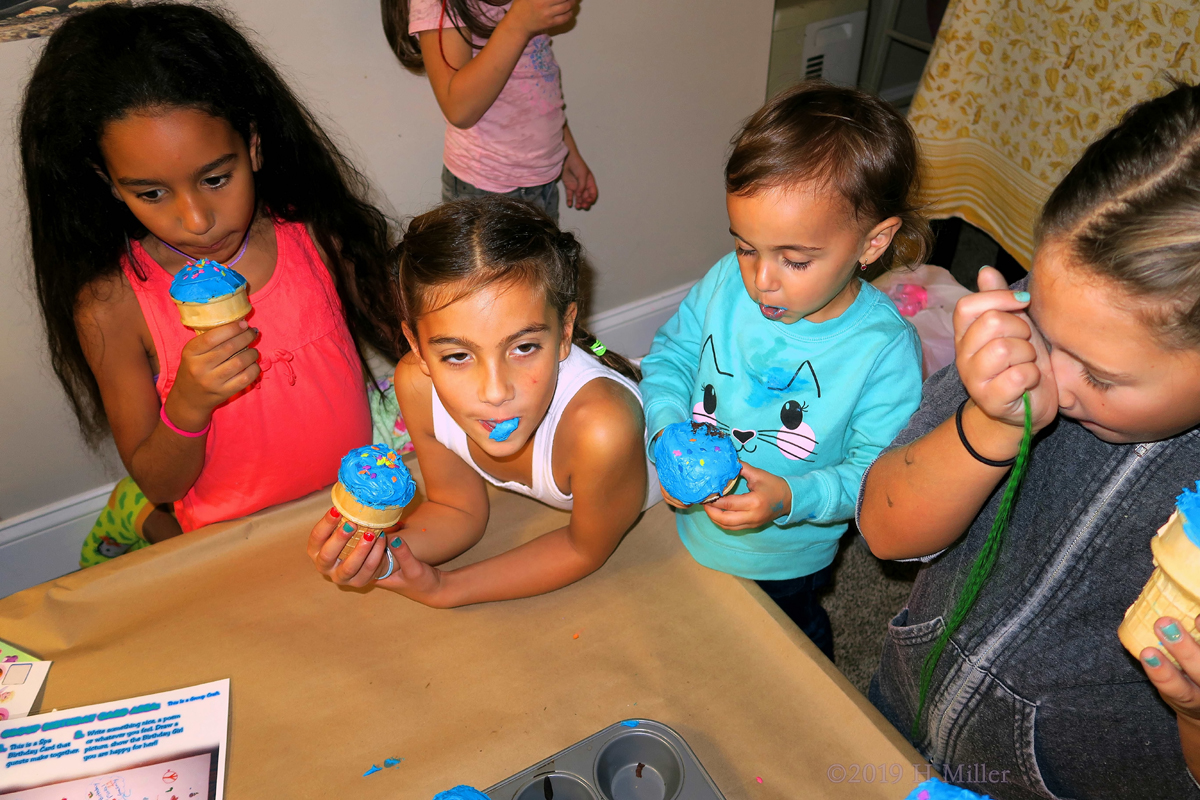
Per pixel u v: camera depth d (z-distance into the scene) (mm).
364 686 1035
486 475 1299
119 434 1553
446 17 1974
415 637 1098
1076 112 2008
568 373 1158
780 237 983
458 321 943
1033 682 968
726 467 996
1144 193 622
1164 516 819
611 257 3049
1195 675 677
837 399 1183
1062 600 912
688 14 2617
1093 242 636
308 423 1638
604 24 2498
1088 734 968
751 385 1234
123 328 1469
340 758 958
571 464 1130
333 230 1644
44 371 2236
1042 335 749
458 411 1026
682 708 991
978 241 3221
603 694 1013
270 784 934
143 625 1120
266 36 2064
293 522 1247
